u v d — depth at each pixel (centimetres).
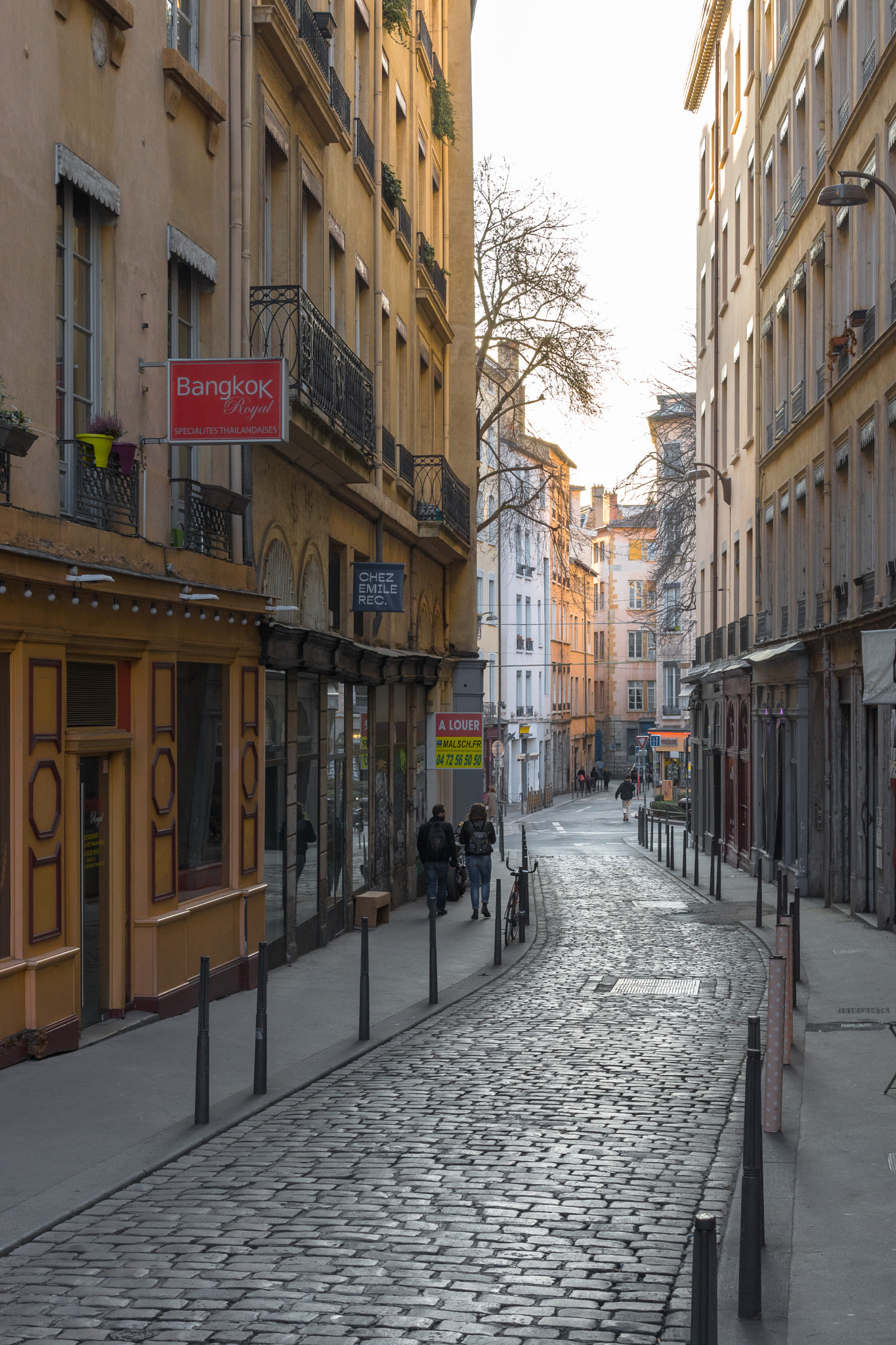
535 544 7175
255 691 1505
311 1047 1123
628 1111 900
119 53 1198
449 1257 618
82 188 1126
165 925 1245
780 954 1045
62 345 1121
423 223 2880
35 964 1021
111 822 1198
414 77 2692
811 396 2541
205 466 1427
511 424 4269
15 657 1007
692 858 3797
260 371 1230
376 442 2217
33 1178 736
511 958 1716
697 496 4431
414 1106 920
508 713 6612
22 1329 540
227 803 1440
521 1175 748
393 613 2381
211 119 1421
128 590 1152
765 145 3044
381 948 1831
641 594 8812
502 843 3631
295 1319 548
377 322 2244
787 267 2777
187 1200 706
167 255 1305
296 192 1719
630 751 10231
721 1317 553
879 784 2014
